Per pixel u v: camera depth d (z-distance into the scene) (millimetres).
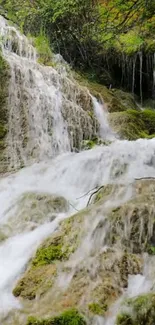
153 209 3520
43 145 6762
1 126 6738
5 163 6406
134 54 10266
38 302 3055
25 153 6605
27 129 6840
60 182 5566
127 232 3439
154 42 10039
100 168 5570
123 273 3117
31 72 7484
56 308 2918
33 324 2752
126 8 7430
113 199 3961
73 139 7250
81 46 10422
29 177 5836
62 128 7184
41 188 5395
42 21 10031
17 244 3900
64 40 10328
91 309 2820
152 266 3166
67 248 3523
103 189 4277
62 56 10539
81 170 5676
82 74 10383
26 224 4301
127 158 5691
